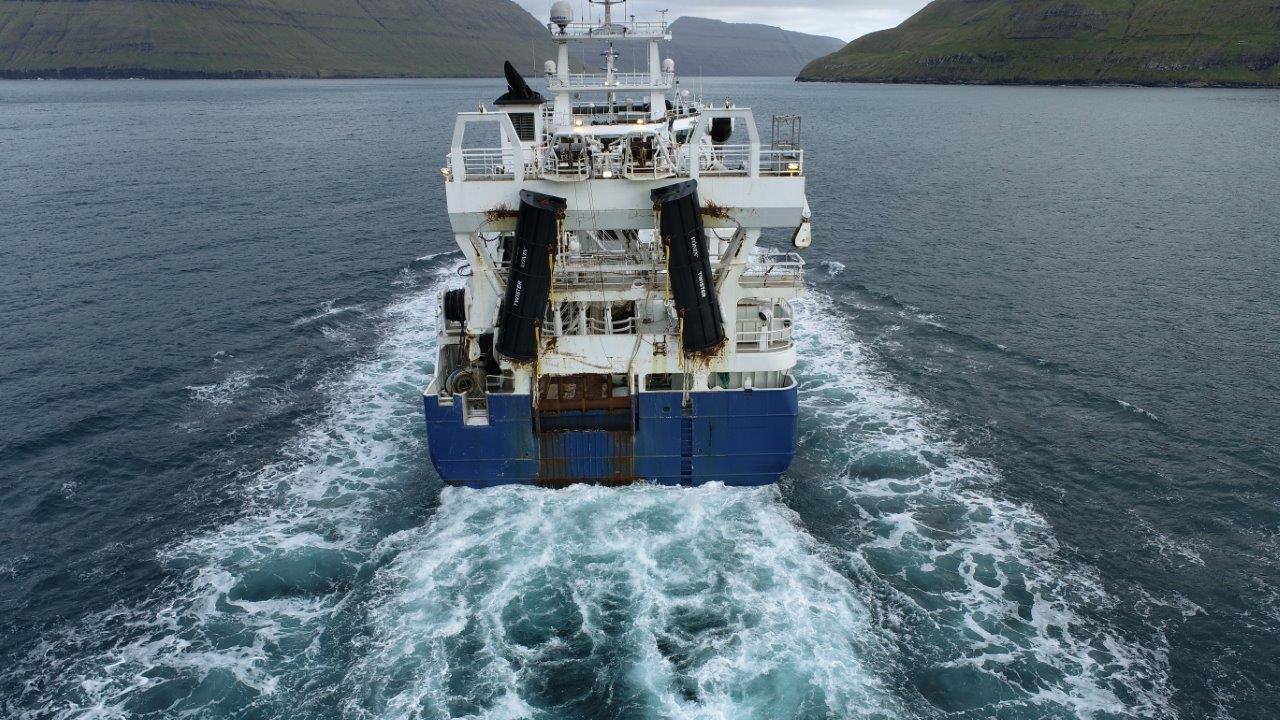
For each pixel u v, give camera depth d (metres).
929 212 80.38
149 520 29.39
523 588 24.45
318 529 28.36
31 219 74.94
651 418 28.09
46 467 33.19
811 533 27.73
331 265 62.25
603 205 26.52
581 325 27.66
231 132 156.38
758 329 30.11
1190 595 25.27
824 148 133.75
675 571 25.16
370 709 20.48
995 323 49.16
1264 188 91.19
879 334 47.56
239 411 38.09
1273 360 42.78
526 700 20.64
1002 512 29.48
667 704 20.47
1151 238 68.56
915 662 22.17
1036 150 128.88
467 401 28.80
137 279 57.53
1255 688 21.78
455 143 25.75
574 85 34.16
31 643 23.34
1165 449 33.97
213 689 21.39
